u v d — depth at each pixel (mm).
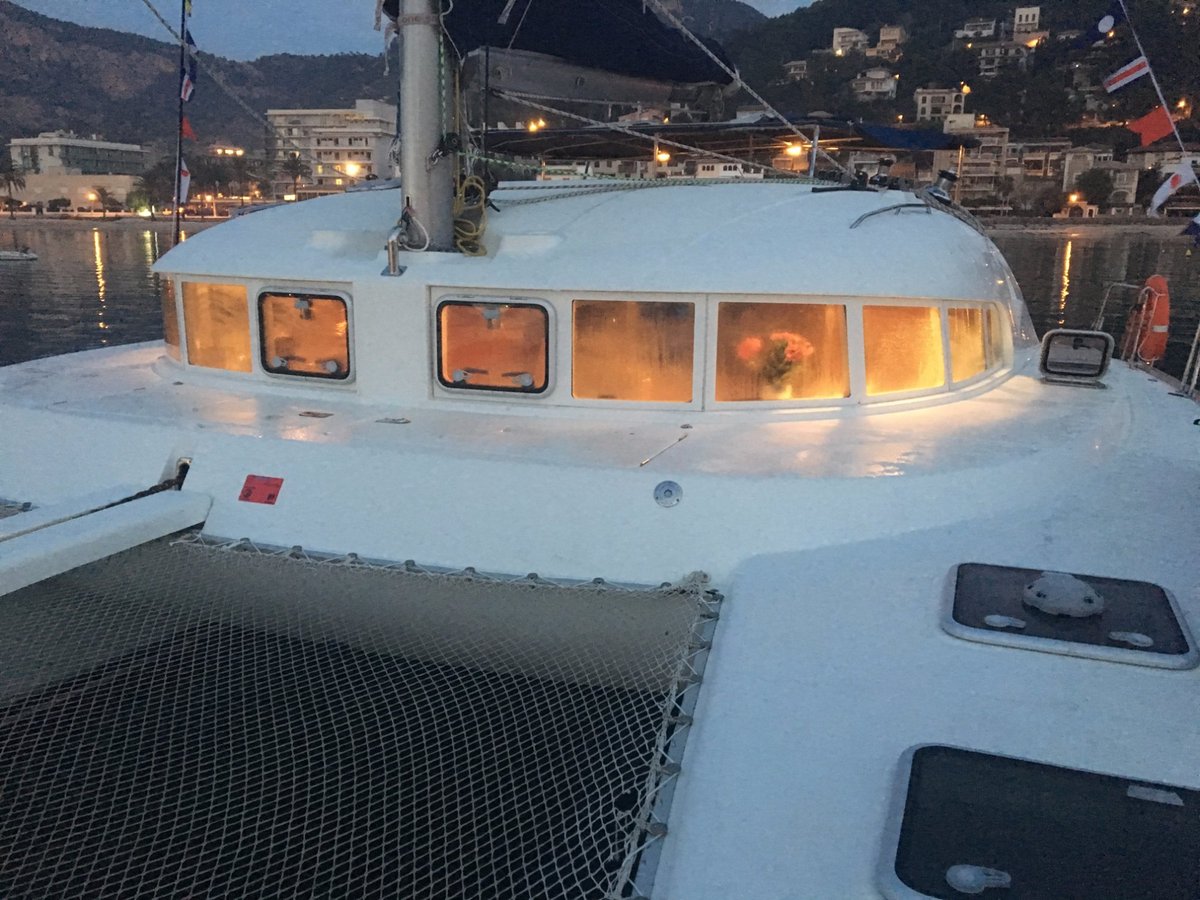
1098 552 3346
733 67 6793
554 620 3510
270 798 3248
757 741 2471
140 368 5910
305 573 3672
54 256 57594
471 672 3660
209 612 3883
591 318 4527
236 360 5254
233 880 2938
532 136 6719
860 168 6117
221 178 123562
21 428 4633
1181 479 4078
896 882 1897
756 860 2104
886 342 4777
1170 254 55969
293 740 3369
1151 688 2529
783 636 2930
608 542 3596
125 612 3762
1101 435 4535
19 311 29906
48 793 3326
